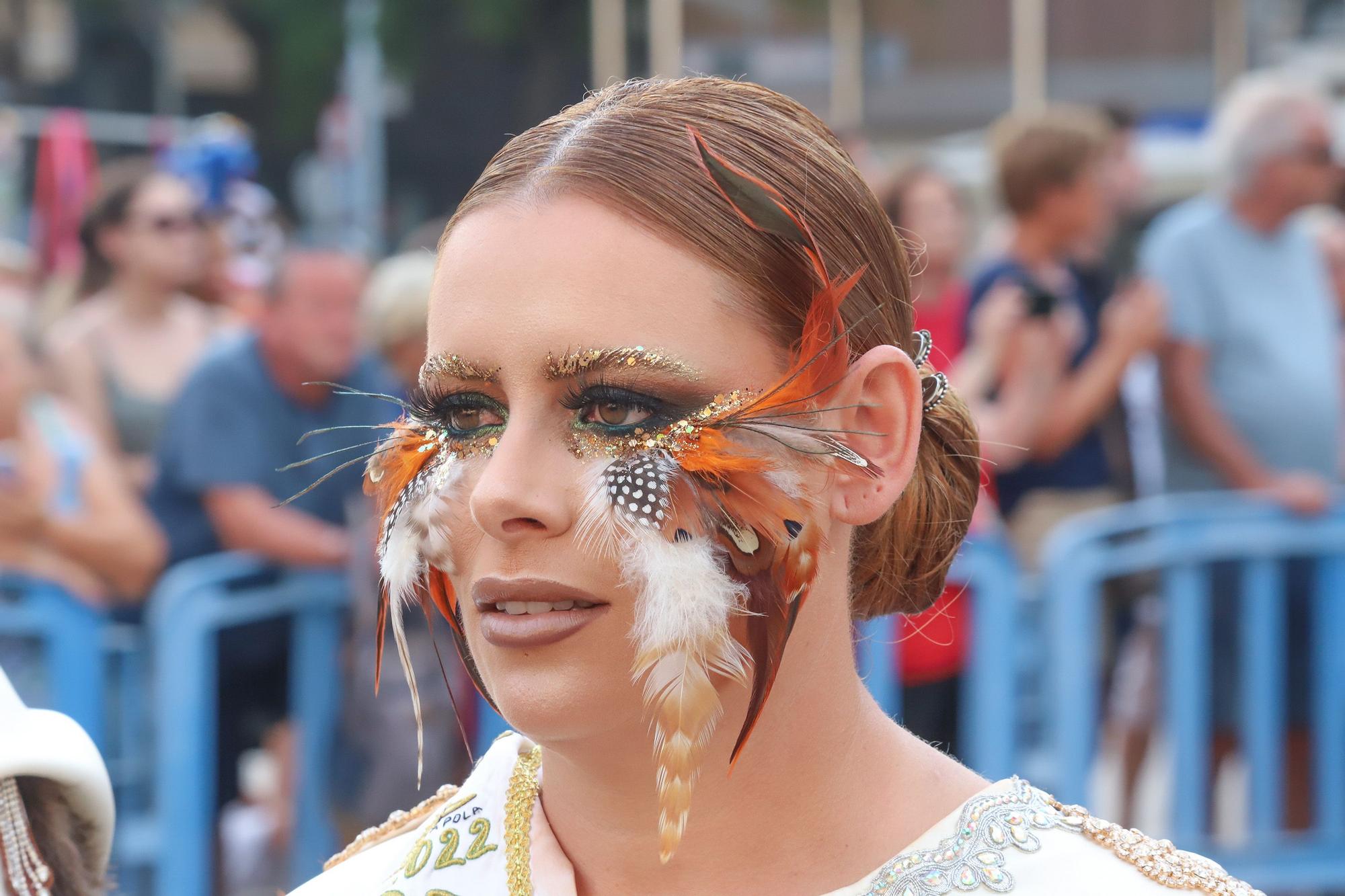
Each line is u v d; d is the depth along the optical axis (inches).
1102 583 162.1
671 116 49.9
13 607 147.0
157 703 153.3
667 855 45.6
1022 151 168.1
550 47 687.1
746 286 48.2
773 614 48.0
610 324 47.3
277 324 161.6
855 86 488.4
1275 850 166.1
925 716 157.3
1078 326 167.5
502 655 48.8
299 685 160.7
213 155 260.4
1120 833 52.1
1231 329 171.2
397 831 63.5
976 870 50.4
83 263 199.2
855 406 51.1
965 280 195.5
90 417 183.9
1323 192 173.6
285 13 663.1
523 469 47.4
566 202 48.1
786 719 51.1
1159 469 179.2
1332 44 484.7
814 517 49.3
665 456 47.4
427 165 706.8
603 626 47.7
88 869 57.7
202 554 162.9
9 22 477.1
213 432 160.7
